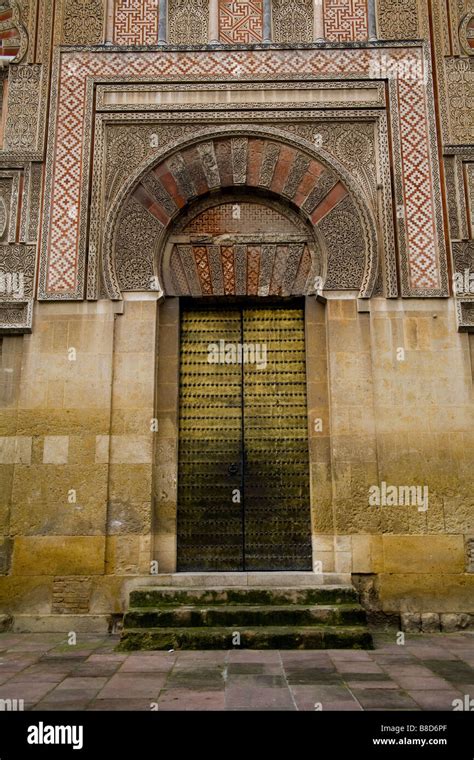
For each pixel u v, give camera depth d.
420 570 6.94
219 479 7.61
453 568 6.94
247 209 7.98
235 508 7.54
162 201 7.78
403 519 7.05
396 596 6.89
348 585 6.74
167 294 7.75
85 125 7.91
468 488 7.11
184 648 5.98
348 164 7.84
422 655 5.72
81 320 7.47
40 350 7.41
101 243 7.66
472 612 6.84
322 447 7.46
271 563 7.39
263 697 4.41
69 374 7.35
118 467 7.16
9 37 8.29
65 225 7.68
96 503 7.06
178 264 7.86
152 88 7.97
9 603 6.86
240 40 8.29
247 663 5.42
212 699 4.37
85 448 7.18
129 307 7.52
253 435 7.74
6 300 7.51
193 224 7.94
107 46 8.11
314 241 7.88
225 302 7.98
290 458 7.66
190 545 7.44
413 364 7.38
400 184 7.77
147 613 6.29
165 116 7.88
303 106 7.91
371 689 4.59
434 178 7.78
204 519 7.51
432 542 7.00
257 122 7.90
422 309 7.50
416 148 7.86
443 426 7.24
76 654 5.82
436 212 7.71
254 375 7.89
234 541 7.45
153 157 7.81
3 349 7.44
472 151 7.84
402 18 8.27
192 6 8.39
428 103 7.96
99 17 8.32
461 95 8.02
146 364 7.39
